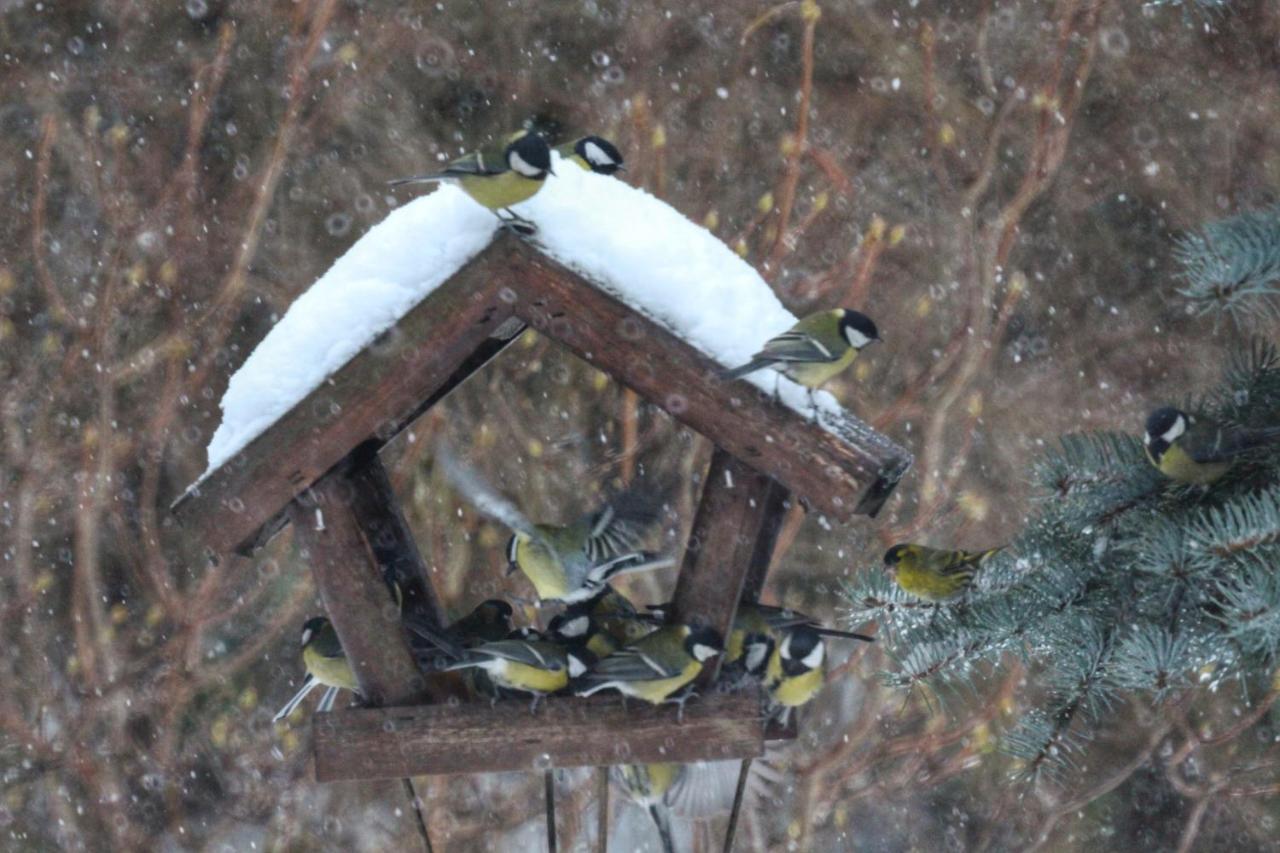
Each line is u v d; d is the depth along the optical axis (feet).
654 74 55.67
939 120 55.67
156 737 49.06
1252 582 20.30
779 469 21.57
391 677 22.93
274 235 52.34
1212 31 53.83
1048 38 56.54
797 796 47.57
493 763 22.65
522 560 25.91
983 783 52.24
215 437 22.98
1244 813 50.70
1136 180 56.34
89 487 47.42
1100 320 55.83
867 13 56.44
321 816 49.42
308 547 22.88
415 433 46.37
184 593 51.60
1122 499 23.47
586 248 22.34
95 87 54.34
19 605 47.16
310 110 54.44
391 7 55.47
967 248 50.49
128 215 48.93
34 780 49.44
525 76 55.42
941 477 49.70
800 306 52.24
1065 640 23.43
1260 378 23.43
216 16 55.26
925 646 24.61
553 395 49.75
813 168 54.60
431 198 23.66
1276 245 19.90
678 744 22.57
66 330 51.06
